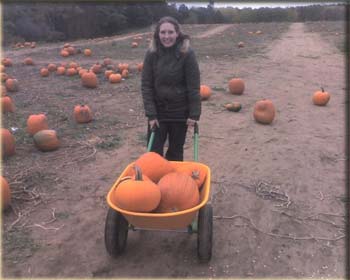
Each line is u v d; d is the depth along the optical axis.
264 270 2.29
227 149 4.07
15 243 2.49
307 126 4.89
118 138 4.34
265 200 3.05
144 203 2.03
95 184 3.28
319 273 2.28
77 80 7.83
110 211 2.26
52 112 5.38
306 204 3.01
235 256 2.40
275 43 14.85
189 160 3.79
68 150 3.99
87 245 2.50
